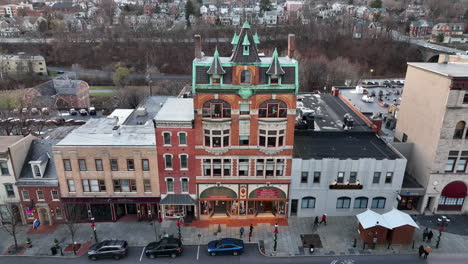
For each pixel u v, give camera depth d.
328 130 53.69
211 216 47.34
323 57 130.75
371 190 45.53
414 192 46.81
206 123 41.69
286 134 42.75
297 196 46.03
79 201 44.66
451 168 46.00
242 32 39.31
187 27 177.00
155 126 41.66
